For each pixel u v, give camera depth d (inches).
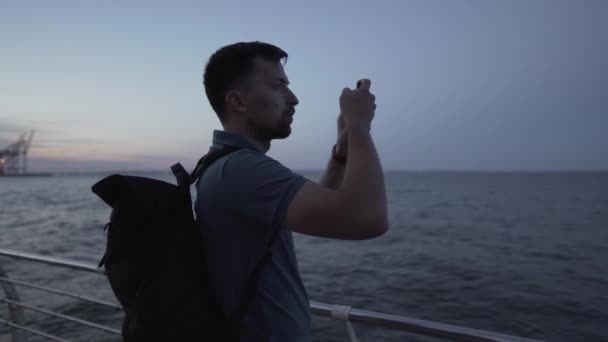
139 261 36.9
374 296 392.5
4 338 187.6
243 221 36.3
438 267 535.5
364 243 774.5
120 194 38.4
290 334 37.9
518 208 1641.2
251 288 36.7
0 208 1710.1
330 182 52.3
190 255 36.8
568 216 1294.3
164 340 34.2
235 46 42.7
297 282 41.1
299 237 855.7
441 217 1306.6
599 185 4527.6
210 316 35.8
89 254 618.5
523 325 309.6
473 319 324.8
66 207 1774.1
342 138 51.0
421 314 339.3
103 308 270.8
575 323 311.7
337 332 231.0
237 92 41.6
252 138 42.8
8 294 97.1
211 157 40.2
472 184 5083.7
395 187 4178.2
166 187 39.3
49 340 206.4
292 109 43.8
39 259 89.3
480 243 764.0
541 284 435.2
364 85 37.7
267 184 33.8
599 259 591.8
